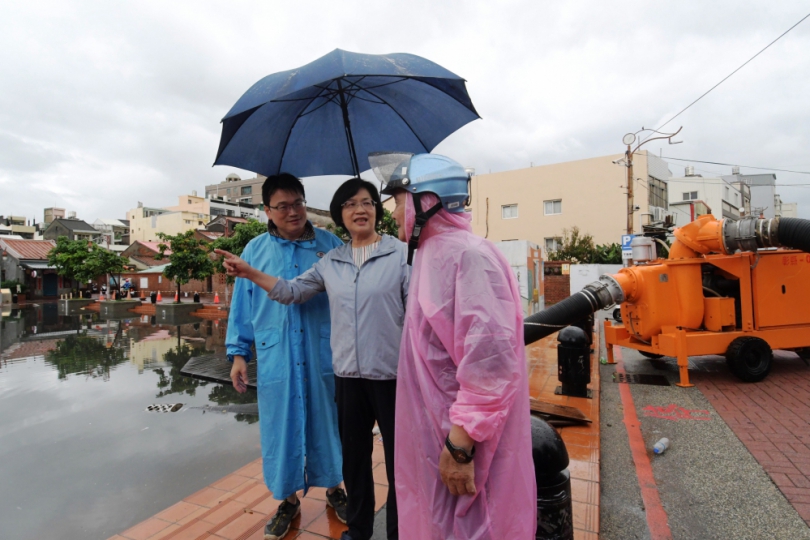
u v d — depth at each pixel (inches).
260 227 634.2
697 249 275.7
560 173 1120.8
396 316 88.0
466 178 66.9
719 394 243.0
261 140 103.8
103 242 2001.7
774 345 269.6
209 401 281.1
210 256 975.0
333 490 112.8
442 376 61.4
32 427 240.5
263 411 102.4
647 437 185.8
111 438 221.3
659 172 1147.3
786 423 194.1
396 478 66.5
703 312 271.1
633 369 309.1
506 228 1193.4
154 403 280.1
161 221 2011.6
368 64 76.4
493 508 58.1
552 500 76.9
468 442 55.4
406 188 65.2
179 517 126.6
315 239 111.3
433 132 106.4
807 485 139.6
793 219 239.5
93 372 376.5
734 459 160.7
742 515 125.3
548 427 82.3
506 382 55.4
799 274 274.5
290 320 102.1
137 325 733.3
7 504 157.5
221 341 540.4
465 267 59.3
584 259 952.3
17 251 1600.6
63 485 171.5
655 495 137.6
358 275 89.8
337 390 92.7
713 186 1261.1
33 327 725.9
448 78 81.6
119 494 164.1
